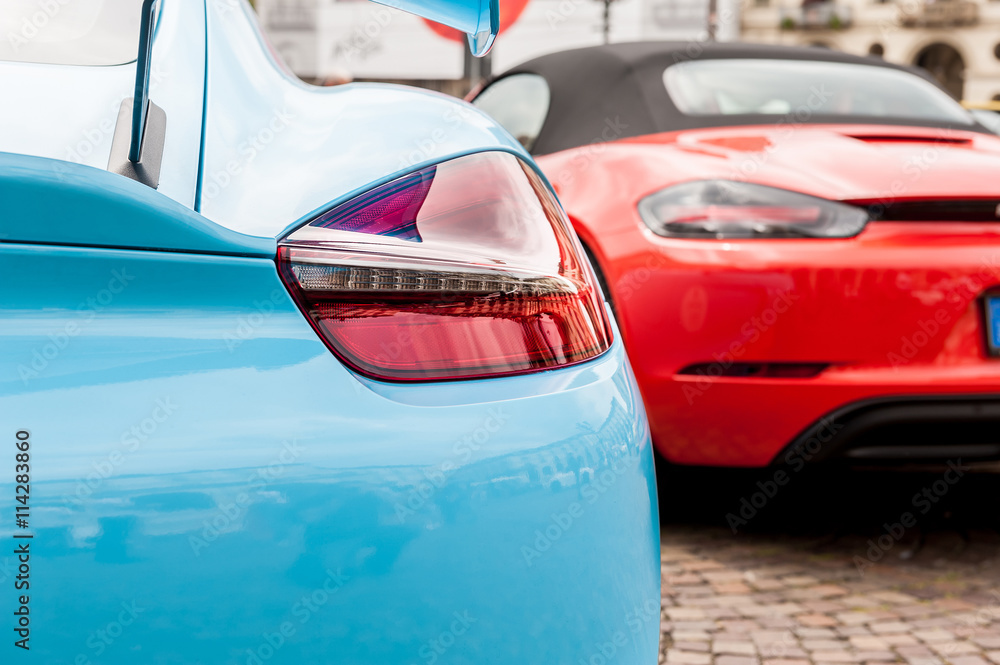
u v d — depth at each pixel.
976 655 1.81
